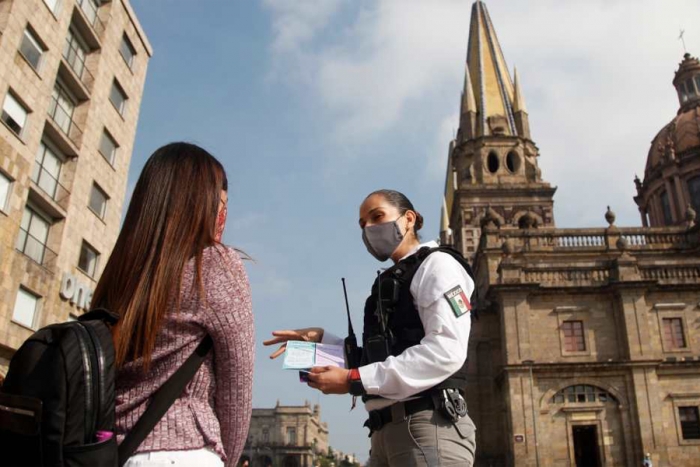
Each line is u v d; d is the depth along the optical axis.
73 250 30.84
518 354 38.91
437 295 3.76
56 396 2.26
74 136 31.61
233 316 2.75
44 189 29.31
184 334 2.72
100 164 33.81
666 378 38.38
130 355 2.70
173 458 2.53
